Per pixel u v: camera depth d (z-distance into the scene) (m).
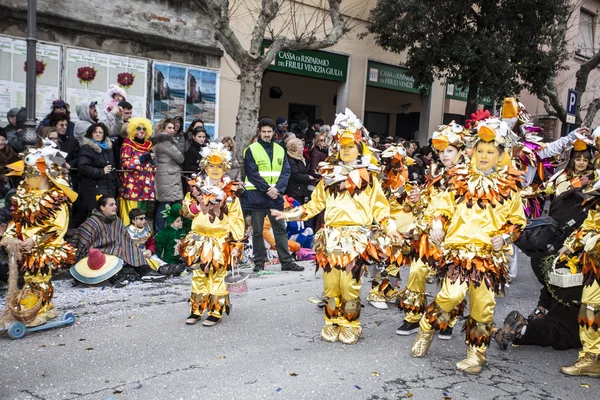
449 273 4.26
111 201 6.87
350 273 4.74
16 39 8.91
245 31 11.85
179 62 10.91
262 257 7.71
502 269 4.29
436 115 17.05
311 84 16.48
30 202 4.88
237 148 8.99
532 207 7.11
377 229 4.84
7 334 4.80
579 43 20.19
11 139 7.30
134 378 4.01
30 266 4.85
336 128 4.82
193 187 5.30
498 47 11.99
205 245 5.18
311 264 8.29
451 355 4.73
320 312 5.80
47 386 3.85
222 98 11.70
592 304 4.27
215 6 8.62
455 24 12.91
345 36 14.02
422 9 12.39
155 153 8.05
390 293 6.16
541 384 4.18
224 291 5.32
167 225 7.54
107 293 6.31
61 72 9.43
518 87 13.32
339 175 4.71
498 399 3.89
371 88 18.12
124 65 10.16
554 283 4.64
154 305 5.89
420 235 4.90
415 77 13.57
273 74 15.64
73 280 6.80
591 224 4.33
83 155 7.22
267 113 15.77
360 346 4.85
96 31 9.72
